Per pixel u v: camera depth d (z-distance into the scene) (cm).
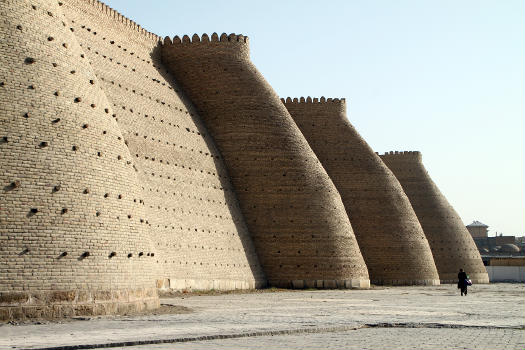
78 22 4591
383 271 6341
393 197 6500
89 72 2850
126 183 2789
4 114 2411
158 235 4228
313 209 5278
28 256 2345
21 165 2395
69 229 2461
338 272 5241
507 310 3138
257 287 5050
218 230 4866
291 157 5347
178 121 5078
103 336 1881
